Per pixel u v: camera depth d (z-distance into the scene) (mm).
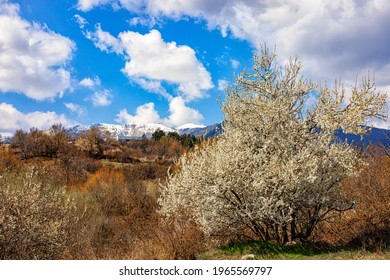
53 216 11719
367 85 9523
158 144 67625
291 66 10586
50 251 10828
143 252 10312
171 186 10703
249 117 10391
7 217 9945
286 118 10062
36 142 56594
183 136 86375
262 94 10727
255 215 9367
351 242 9766
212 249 10359
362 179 10898
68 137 73875
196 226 11320
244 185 9273
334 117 9625
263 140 9977
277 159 9328
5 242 9727
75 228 14398
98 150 66812
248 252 9273
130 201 21781
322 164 9164
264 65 10664
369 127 9734
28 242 10242
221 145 10266
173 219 12695
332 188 9516
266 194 9328
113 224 18797
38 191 11289
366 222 9938
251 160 9578
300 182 8938
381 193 10344
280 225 9555
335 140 9633
